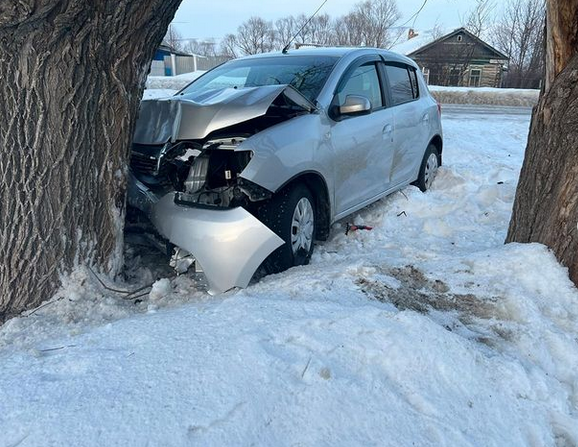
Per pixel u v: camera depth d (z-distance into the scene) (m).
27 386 2.12
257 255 3.50
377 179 5.30
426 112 6.32
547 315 3.03
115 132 3.30
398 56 6.09
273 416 2.01
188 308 2.98
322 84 4.66
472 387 2.35
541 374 2.51
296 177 3.96
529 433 2.21
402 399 2.23
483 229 5.19
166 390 2.07
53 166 3.09
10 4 2.68
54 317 3.10
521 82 24.16
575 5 3.18
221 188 3.73
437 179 6.84
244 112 3.62
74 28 2.92
